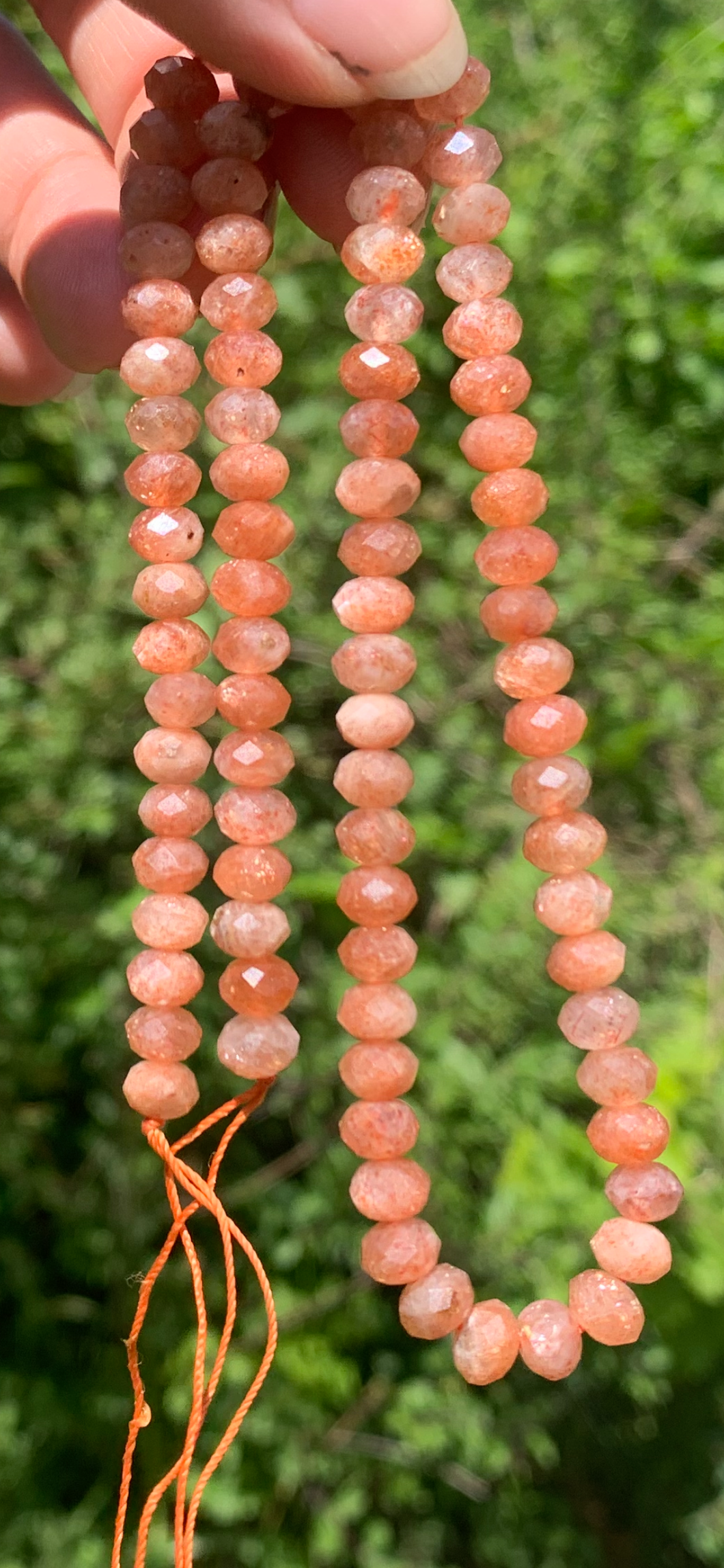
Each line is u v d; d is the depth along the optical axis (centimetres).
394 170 17
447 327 18
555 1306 17
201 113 18
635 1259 17
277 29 17
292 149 19
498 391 17
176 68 18
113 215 20
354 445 17
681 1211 26
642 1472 30
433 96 17
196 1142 29
